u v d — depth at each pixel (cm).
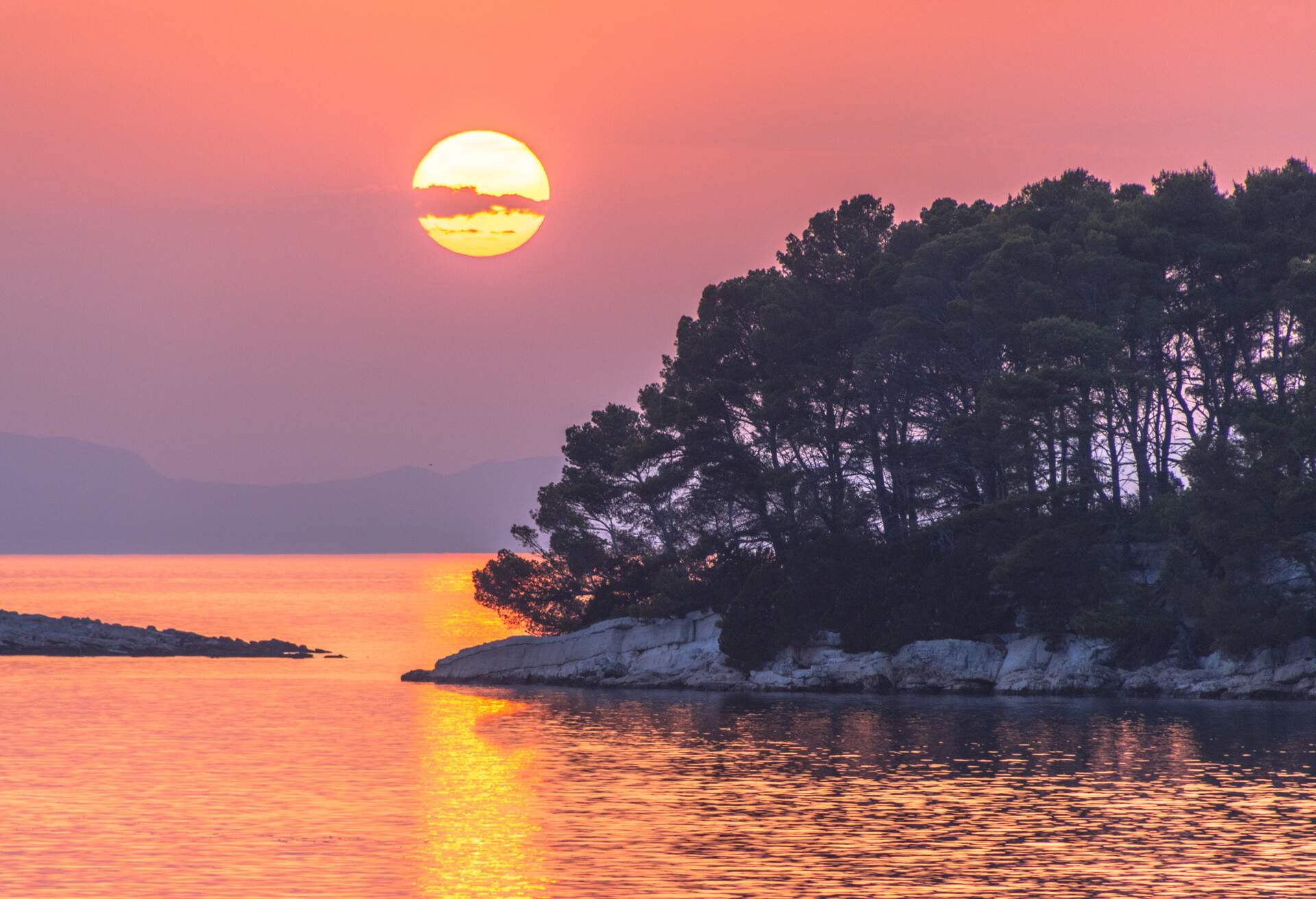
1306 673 11350
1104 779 7812
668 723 10725
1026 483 13088
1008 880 5612
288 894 5441
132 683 14475
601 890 5500
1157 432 13700
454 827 6662
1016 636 12875
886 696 12462
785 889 5500
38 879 5638
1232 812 6875
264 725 10694
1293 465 11644
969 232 14312
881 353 13888
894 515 14638
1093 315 13175
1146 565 12912
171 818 6875
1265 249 13562
